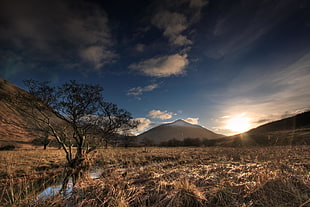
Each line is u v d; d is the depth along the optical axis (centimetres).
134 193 591
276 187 512
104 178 835
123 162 1479
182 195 523
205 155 1867
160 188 598
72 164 1269
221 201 484
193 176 724
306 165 824
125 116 1549
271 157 1155
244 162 1081
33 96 1251
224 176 693
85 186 689
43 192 711
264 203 448
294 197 452
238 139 5534
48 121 1308
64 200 578
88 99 1398
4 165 1255
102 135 1491
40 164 1420
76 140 1394
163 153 2273
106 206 533
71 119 1372
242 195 501
